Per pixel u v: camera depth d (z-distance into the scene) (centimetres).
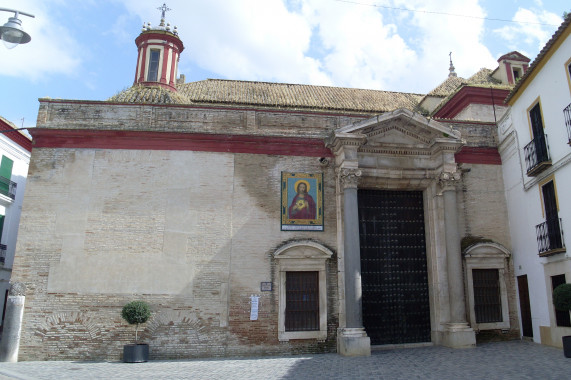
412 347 1513
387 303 1567
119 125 1554
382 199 1664
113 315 1402
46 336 1373
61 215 1463
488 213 1673
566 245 1319
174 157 1537
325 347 1445
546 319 1427
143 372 1116
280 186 1548
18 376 1056
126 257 1445
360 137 1502
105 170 1509
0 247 2189
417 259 1628
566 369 1012
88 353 1370
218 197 1516
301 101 2105
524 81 1530
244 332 1421
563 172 1338
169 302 1421
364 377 1013
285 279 1476
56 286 1407
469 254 1586
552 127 1388
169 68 2025
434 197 1620
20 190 2378
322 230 1536
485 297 1598
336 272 1508
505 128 1694
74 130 1518
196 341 1403
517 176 1614
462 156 1706
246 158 1560
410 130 1603
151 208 1490
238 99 2019
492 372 1023
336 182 1575
